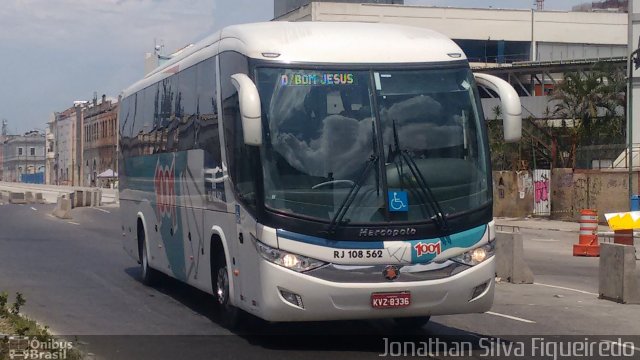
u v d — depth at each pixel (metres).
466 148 9.17
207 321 11.35
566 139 43.59
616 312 12.24
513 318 11.67
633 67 36.81
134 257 15.95
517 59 70.88
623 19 72.06
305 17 66.94
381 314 8.70
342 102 8.98
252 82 8.70
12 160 156.00
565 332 10.62
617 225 20.14
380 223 8.66
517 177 37.25
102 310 12.31
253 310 9.16
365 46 9.29
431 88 9.23
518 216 37.22
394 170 8.84
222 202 10.26
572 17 71.44
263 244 8.68
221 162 10.29
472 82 9.46
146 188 14.80
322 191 8.70
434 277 8.78
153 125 14.30
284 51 9.10
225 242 10.18
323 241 8.59
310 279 8.52
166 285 15.05
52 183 122.88
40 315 11.76
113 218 35.72
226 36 10.30
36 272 16.81
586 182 34.28
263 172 8.73
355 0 70.00
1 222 32.22
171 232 13.10
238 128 9.51
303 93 8.95
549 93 51.16
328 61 9.10
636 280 13.16
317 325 10.94
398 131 8.97
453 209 8.95
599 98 43.56
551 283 15.90
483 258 9.03
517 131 9.19
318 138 8.83
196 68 11.63
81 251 21.23
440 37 9.77
